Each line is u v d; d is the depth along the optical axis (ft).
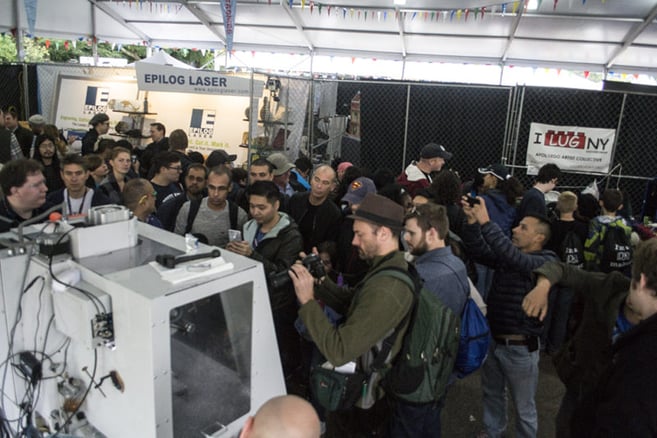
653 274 4.95
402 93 22.71
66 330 4.62
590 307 6.61
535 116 21.34
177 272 4.45
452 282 7.43
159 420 4.26
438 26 29.91
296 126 21.79
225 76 17.98
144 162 19.44
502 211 14.87
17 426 5.43
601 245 13.32
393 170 23.40
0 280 5.00
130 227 5.29
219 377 4.81
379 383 6.61
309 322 5.90
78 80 31.12
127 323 4.25
